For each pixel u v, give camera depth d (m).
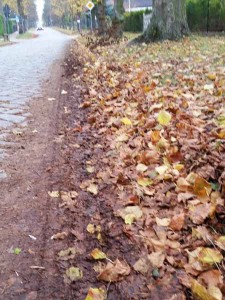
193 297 1.76
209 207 2.33
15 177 3.18
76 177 3.11
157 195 2.63
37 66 11.41
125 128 4.12
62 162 3.45
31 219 2.52
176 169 2.94
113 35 18.59
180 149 3.27
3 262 2.11
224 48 9.73
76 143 3.93
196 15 18.97
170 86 5.78
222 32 16.86
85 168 3.28
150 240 2.13
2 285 1.94
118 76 7.27
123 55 10.88
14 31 74.00
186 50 10.02
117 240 2.21
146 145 3.54
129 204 2.56
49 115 5.15
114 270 1.93
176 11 13.12
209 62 7.70
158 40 13.26
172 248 2.07
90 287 1.88
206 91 5.14
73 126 4.53
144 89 5.61
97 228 2.35
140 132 3.86
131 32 27.27
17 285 1.94
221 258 1.94
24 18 70.69
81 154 3.61
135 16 28.39
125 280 1.89
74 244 2.22
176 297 1.76
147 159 3.16
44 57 14.74
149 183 2.80
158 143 3.41
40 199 2.78
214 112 4.14
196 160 3.01
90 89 6.47
